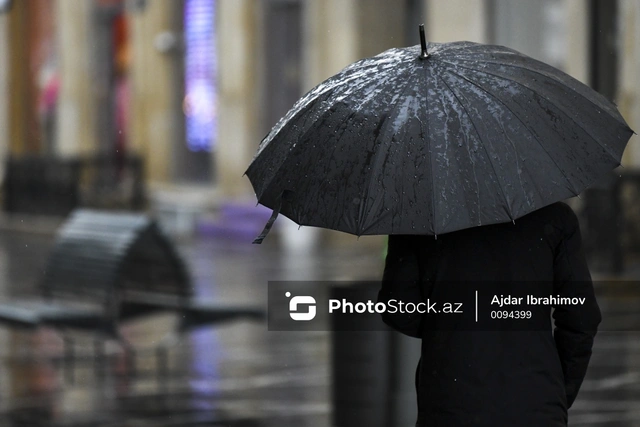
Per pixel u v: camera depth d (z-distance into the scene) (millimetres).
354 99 5109
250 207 32062
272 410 11172
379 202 4867
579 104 5117
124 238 12445
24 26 45219
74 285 12961
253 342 15195
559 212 5188
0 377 13039
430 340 5129
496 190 4801
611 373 12680
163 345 13078
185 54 36781
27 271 25109
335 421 9367
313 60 31375
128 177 36938
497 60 5211
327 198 4977
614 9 23250
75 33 42156
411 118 4961
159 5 37406
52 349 14914
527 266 5113
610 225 20578
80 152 42031
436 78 5074
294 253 28000
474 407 4953
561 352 5246
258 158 5316
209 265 25219
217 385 12469
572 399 5309
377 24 30109
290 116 5324
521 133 4914
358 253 27734
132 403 11609
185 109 36906
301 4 32219
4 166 40750
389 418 9180
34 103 45094
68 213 38094
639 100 22797
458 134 4902
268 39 33656
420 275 5223
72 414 11133
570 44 23938
